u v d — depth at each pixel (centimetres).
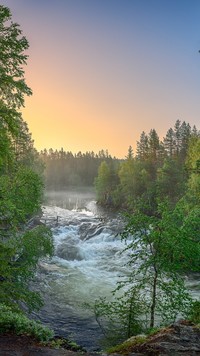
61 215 6059
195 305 935
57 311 1945
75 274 2686
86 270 2812
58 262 2997
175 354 543
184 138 9238
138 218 1055
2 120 1045
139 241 1058
